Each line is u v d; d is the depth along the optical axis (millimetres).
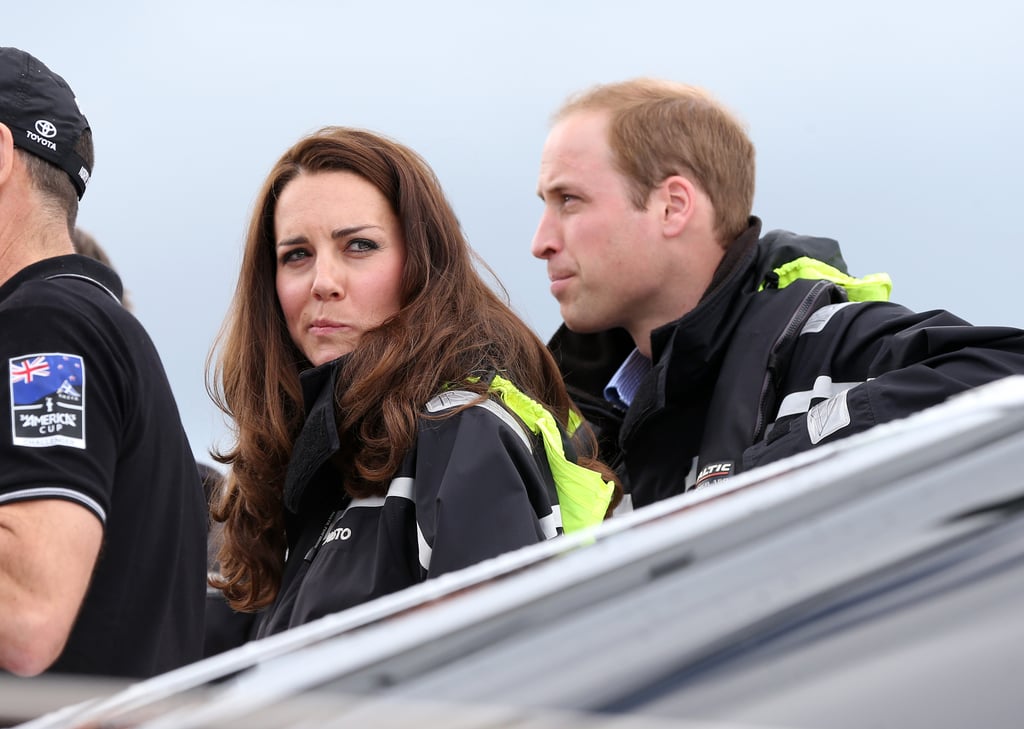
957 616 3504
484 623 4023
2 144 9547
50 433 8391
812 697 3354
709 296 12977
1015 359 11219
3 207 9523
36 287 8914
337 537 10312
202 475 13453
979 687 3320
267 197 11391
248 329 11555
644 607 3824
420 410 10250
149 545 8953
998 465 3949
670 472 13078
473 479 9734
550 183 13836
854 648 3475
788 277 13273
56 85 9945
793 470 4980
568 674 3607
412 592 5281
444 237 11094
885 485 4023
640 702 3428
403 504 10031
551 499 10312
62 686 4039
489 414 10180
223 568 11633
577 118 13852
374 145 11172
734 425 12242
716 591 3787
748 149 13875
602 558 4348
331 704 3818
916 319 12031
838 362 12094
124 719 4465
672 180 13453
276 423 11305
